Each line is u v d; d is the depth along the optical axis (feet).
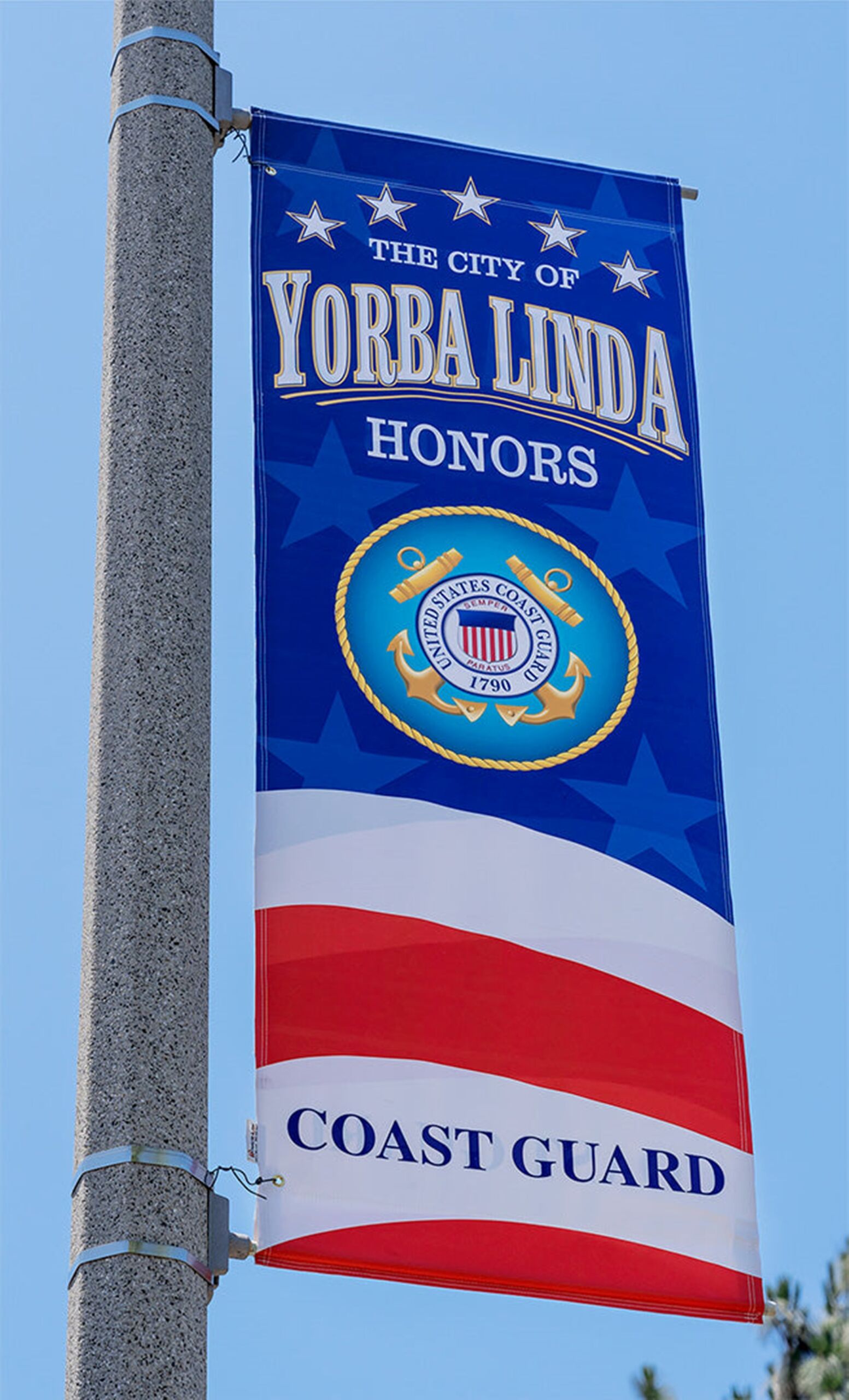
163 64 39.27
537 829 37.52
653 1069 36.22
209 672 34.68
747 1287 34.99
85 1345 29.50
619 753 38.75
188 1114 31.17
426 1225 33.78
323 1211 33.37
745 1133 36.24
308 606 38.24
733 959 37.63
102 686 34.27
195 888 32.76
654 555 40.96
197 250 37.83
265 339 40.81
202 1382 29.81
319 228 42.11
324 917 35.70
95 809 33.40
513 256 43.21
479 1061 35.27
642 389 42.86
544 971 36.40
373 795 36.86
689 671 40.04
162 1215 30.27
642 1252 34.76
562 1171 34.94
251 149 42.27
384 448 40.34
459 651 38.73
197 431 36.24
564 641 39.50
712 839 38.60
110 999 31.71
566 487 41.14
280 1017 34.73
